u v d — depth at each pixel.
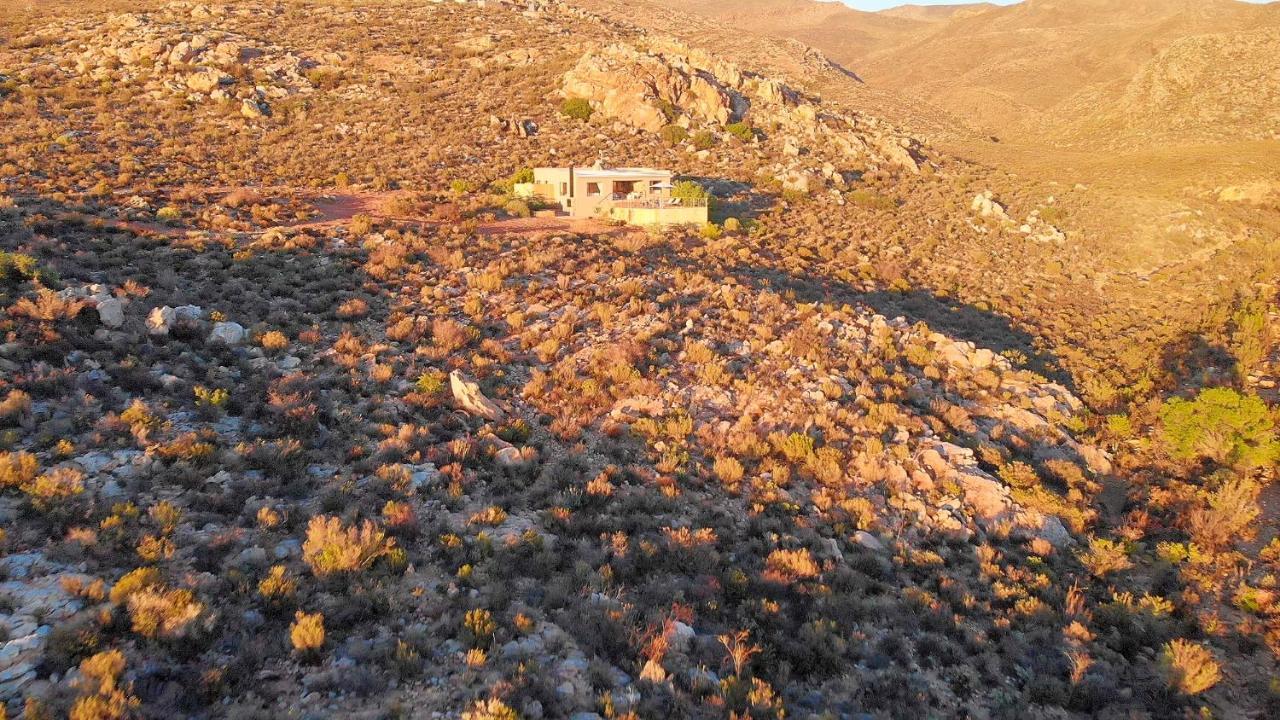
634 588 12.82
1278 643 14.17
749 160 66.12
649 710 9.71
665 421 19.84
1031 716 11.57
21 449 12.88
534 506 15.20
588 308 26.81
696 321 26.81
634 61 74.62
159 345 18.62
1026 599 14.83
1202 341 35.12
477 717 8.80
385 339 22.56
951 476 19.02
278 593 10.57
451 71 78.56
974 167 81.06
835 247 47.91
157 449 13.77
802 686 11.23
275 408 16.88
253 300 23.33
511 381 21.20
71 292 18.95
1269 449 21.06
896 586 14.82
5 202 27.31
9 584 9.59
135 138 48.84
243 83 65.19
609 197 46.75
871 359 25.47
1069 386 30.25
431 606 11.28
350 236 32.12
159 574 10.32
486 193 48.19
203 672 8.94
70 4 91.81
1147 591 16.08
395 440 16.42
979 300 42.12
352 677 9.31
